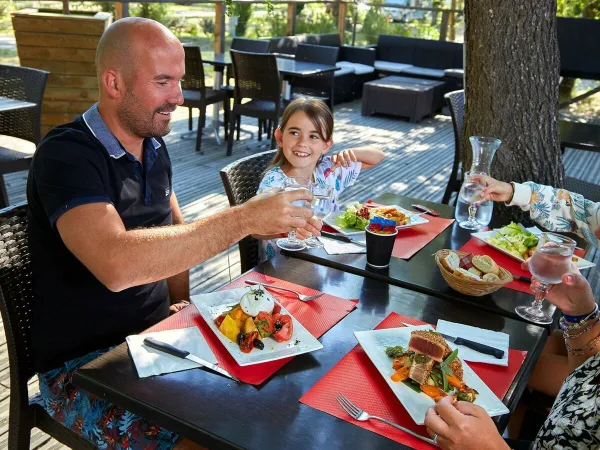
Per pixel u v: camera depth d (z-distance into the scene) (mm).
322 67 5898
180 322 1293
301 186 1602
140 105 1414
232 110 5266
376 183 4848
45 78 3346
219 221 1285
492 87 2324
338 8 9180
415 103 7328
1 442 1812
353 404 1039
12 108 3002
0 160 3127
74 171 1319
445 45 8711
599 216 1776
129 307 1486
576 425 1027
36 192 1358
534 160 2377
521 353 1260
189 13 6293
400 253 1738
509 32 2244
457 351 1108
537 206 1853
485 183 1899
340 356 1194
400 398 1040
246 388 1073
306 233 1675
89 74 4879
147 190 1533
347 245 1776
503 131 2359
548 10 2232
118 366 1123
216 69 5715
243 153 5465
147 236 1241
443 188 4824
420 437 964
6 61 5152
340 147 5965
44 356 1425
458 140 3402
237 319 1230
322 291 1478
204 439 956
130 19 1415
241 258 1991
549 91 2324
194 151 5430
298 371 1134
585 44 5086
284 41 7543
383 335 1242
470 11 2326
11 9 5098
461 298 1486
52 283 1403
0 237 1359
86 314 1435
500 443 930
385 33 9562
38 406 1458
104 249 1228
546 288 1410
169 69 1411
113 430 1293
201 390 1062
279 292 1451
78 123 1441
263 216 1291
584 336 1366
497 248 1781
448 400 969
